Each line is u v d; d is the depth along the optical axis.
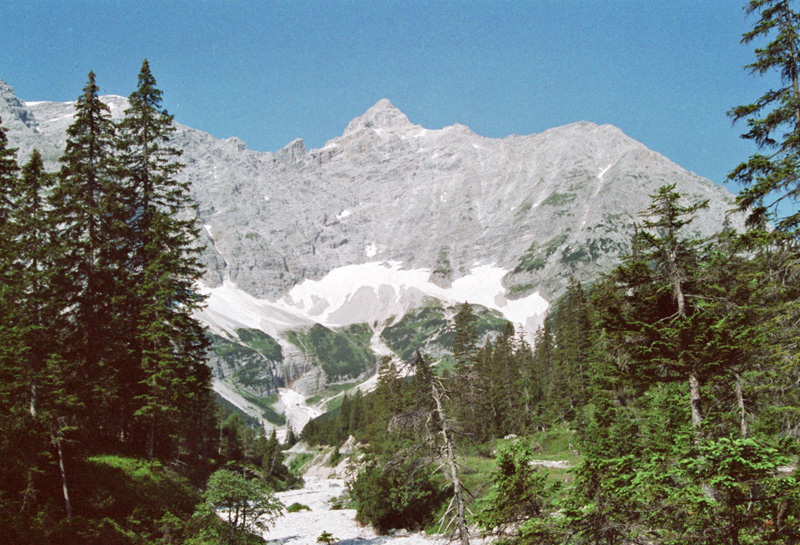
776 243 21.06
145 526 34.53
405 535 50.88
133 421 41.09
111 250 42.66
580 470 18.70
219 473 39.41
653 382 24.92
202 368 44.41
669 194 23.81
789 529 17.42
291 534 54.84
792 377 21.30
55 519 30.09
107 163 43.69
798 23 21.08
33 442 30.72
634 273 24.31
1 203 39.34
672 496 17.81
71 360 39.78
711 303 22.84
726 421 24.12
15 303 35.41
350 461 77.06
